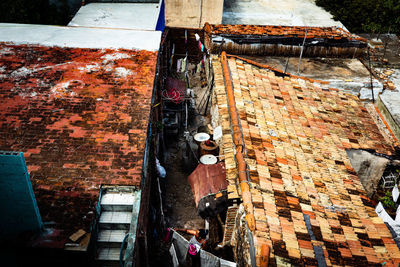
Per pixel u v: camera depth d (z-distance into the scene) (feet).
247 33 46.70
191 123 55.16
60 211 21.59
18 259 20.58
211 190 31.94
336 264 22.95
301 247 23.11
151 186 38.42
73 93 30.19
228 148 30.66
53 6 60.44
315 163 30.60
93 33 39.11
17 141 25.59
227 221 32.09
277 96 37.76
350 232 25.43
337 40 46.62
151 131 34.32
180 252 32.91
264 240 22.67
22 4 55.52
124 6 59.57
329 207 26.78
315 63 46.78
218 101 36.17
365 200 28.53
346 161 31.91
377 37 55.42
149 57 35.53
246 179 26.63
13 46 35.32
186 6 63.46
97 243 22.17
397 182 36.99
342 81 42.70
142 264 26.25
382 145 34.88
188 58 69.05
